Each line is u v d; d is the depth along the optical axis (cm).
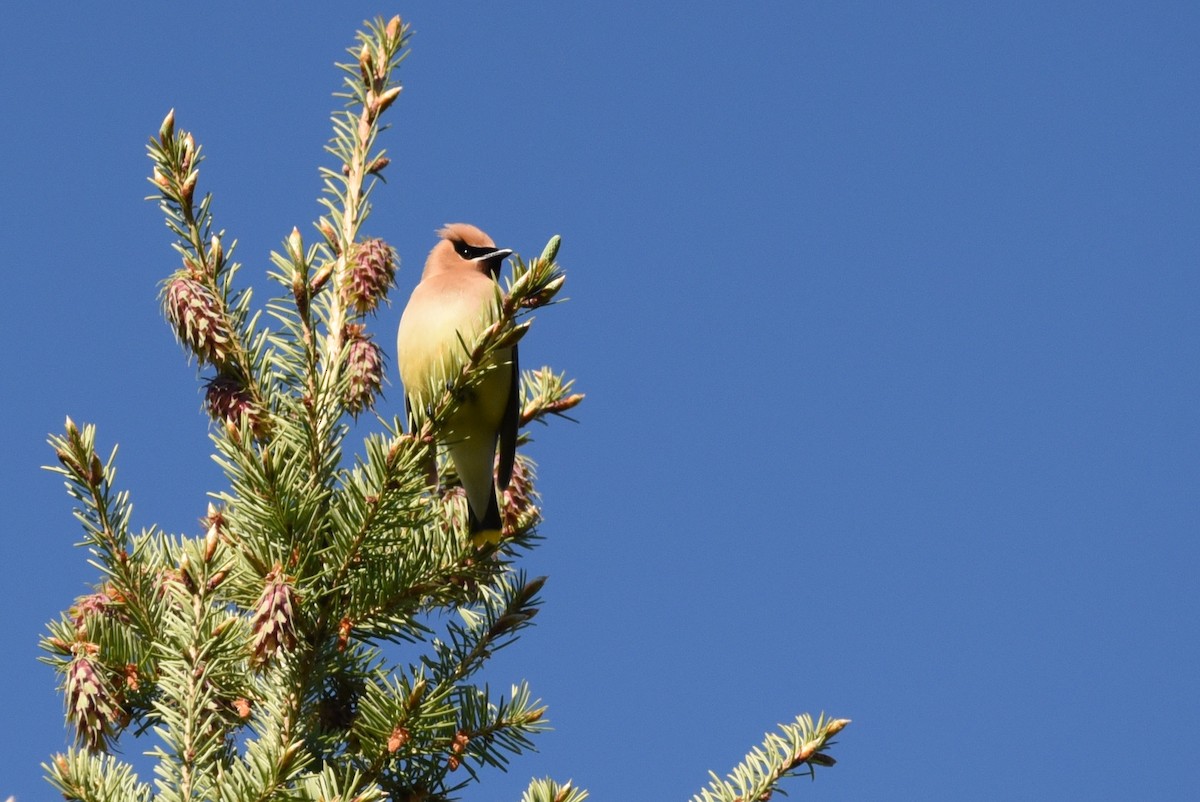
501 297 707
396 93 857
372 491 706
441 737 723
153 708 722
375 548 721
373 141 859
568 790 644
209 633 641
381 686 742
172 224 782
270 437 781
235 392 778
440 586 788
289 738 693
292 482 690
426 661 772
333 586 714
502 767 746
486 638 785
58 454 707
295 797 605
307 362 752
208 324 766
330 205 850
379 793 585
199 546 673
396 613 741
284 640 655
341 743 738
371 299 841
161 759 615
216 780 609
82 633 715
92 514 719
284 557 692
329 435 752
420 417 715
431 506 831
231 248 786
